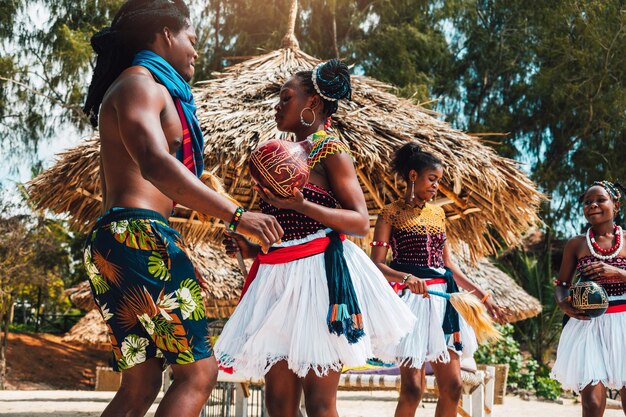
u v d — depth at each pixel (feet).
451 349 13.98
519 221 20.12
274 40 60.54
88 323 47.88
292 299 9.84
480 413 17.95
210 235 21.17
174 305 8.05
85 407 28.32
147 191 8.36
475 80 72.02
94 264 8.34
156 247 8.09
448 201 19.54
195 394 8.07
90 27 62.49
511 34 70.95
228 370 10.93
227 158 17.57
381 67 63.46
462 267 39.91
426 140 18.72
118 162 8.36
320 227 10.09
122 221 8.10
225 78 20.83
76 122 61.16
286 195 9.36
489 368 21.31
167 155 7.73
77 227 21.38
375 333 9.99
